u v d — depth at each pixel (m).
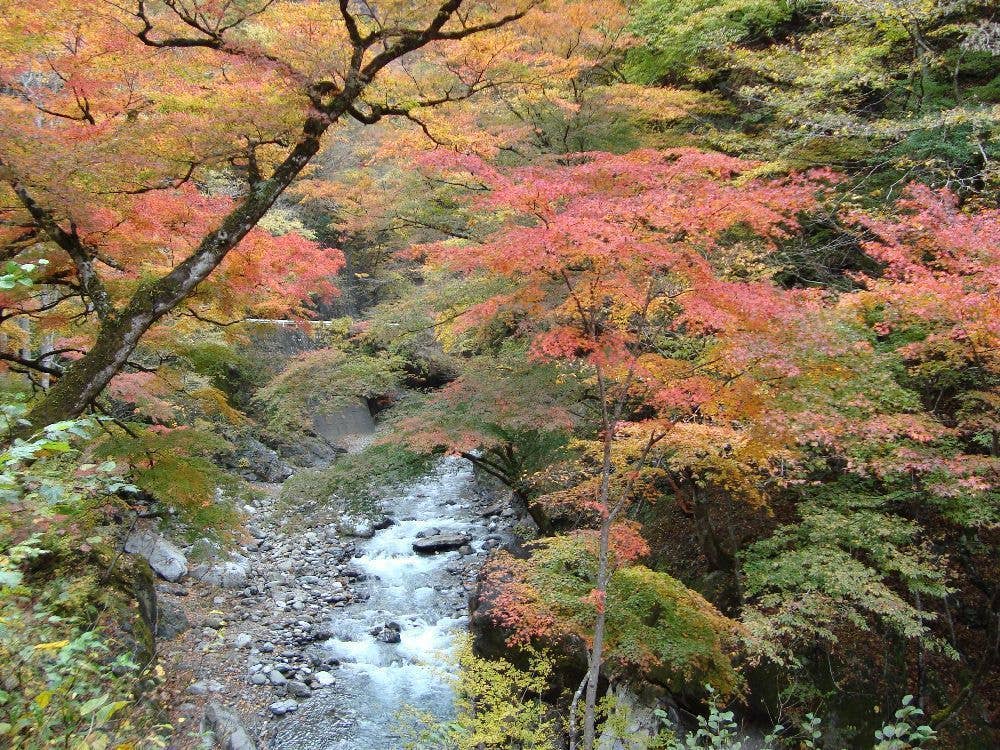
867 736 6.75
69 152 5.77
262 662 9.78
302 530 13.82
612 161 5.61
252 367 13.37
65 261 7.42
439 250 6.23
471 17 8.29
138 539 11.77
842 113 9.87
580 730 6.59
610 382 8.94
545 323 8.50
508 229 6.37
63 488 3.73
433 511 16.06
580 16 10.83
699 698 7.32
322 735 8.35
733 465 6.94
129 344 6.69
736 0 12.12
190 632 10.34
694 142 12.12
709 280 5.11
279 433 13.60
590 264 5.43
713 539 8.91
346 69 7.29
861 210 8.54
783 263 9.86
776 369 5.52
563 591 6.61
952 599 7.55
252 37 7.71
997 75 10.90
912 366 7.41
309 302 9.96
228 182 14.04
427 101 8.31
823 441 6.15
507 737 6.56
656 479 10.59
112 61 6.66
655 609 6.66
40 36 6.13
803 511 7.11
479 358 10.91
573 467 9.01
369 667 9.83
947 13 9.41
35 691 3.47
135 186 7.05
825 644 7.30
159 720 7.46
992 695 6.75
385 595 12.03
